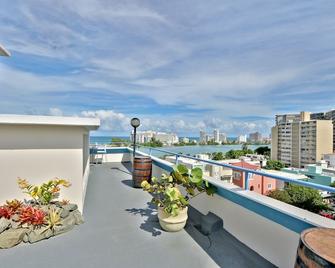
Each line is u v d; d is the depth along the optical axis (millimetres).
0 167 2994
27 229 2646
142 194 4602
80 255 2334
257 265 2170
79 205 3412
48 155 3223
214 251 2426
